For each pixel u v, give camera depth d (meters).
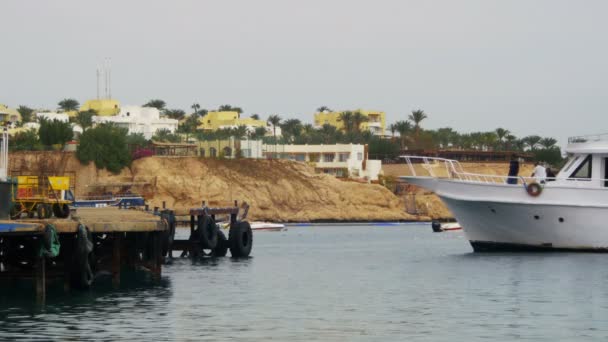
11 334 29.67
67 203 42.38
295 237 113.00
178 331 30.61
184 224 121.81
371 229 147.50
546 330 31.09
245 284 46.00
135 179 161.75
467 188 56.16
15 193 39.31
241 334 30.14
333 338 29.55
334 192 182.12
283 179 178.75
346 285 45.50
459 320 33.28
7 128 39.78
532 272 48.47
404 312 35.38
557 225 54.62
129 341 28.66
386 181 198.62
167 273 52.50
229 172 173.12
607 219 53.69
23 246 46.66
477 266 51.81
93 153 159.38
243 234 67.00
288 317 33.97
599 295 40.06
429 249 79.12
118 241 43.06
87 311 34.94
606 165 55.16
